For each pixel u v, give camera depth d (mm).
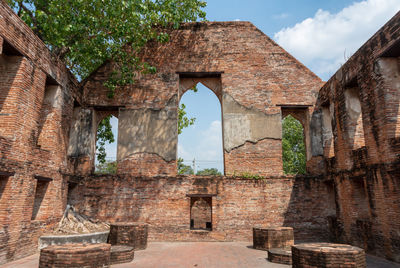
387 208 7902
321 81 13039
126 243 9305
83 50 10820
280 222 11547
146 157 12211
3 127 7719
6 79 7973
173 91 12820
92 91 12750
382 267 6969
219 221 11438
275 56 13312
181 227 11383
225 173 12117
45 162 9320
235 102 12797
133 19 10602
